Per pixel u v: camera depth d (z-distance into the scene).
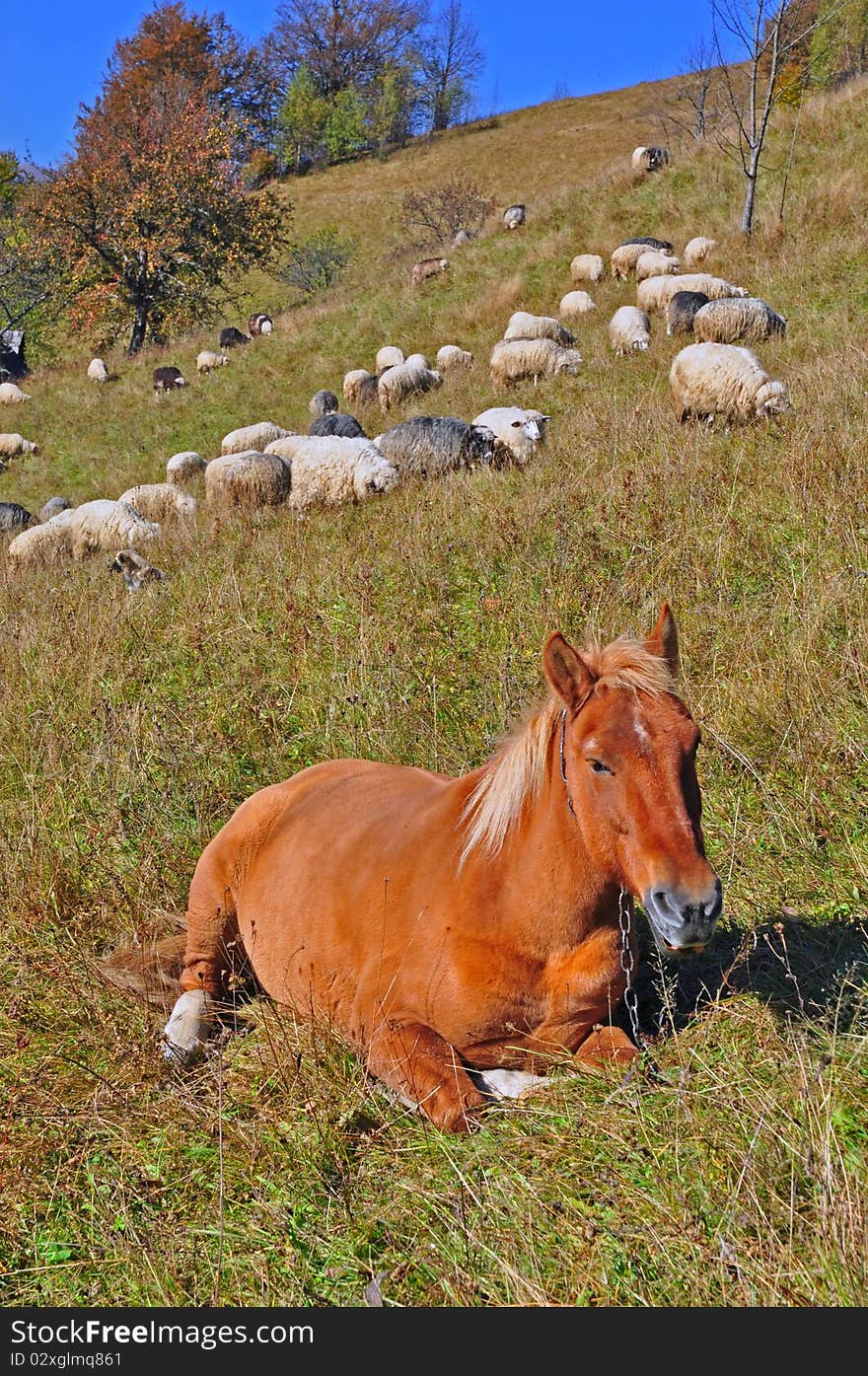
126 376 30.36
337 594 7.99
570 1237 2.65
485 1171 2.86
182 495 15.89
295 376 25.12
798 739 5.01
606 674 2.94
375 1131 3.16
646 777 2.75
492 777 3.34
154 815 5.47
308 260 40.50
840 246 17.80
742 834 4.60
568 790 2.97
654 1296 2.45
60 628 8.34
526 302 23.28
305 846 3.83
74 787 5.89
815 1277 2.37
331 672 6.58
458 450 12.82
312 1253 2.83
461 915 3.19
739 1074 3.05
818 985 3.58
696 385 11.27
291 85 65.81
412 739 5.78
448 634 6.85
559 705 3.14
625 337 17.66
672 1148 2.82
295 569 8.87
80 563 12.86
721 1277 2.43
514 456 12.84
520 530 8.16
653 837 2.70
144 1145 3.38
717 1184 2.69
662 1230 2.58
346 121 62.62
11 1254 3.05
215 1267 2.84
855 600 6.11
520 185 46.25
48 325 41.56
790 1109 2.88
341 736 5.89
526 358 17.52
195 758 5.89
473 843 3.25
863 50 36.66
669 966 3.87
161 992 4.19
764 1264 2.43
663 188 24.75
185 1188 3.18
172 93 40.91
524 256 25.31
